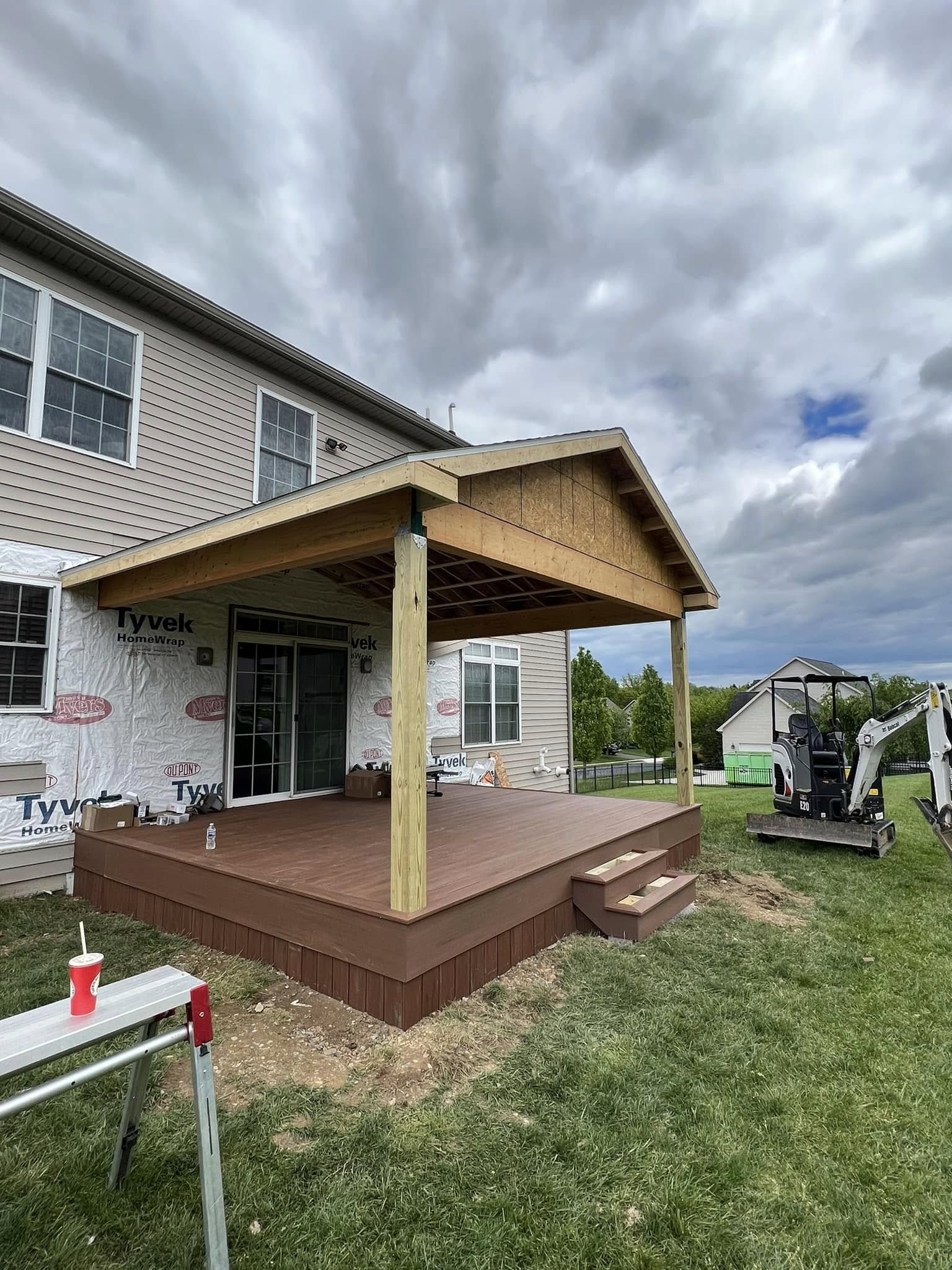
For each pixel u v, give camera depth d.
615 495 6.00
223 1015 3.35
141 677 6.27
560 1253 1.90
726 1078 2.86
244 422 7.54
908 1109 2.66
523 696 12.16
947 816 6.44
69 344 6.09
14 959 4.11
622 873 4.86
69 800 5.71
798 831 8.04
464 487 3.99
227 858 4.52
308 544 4.02
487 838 5.29
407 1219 2.03
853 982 3.94
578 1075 2.82
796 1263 1.90
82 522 6.07
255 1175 2.20
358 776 7.62
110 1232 1.97
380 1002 3.28
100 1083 2.72
